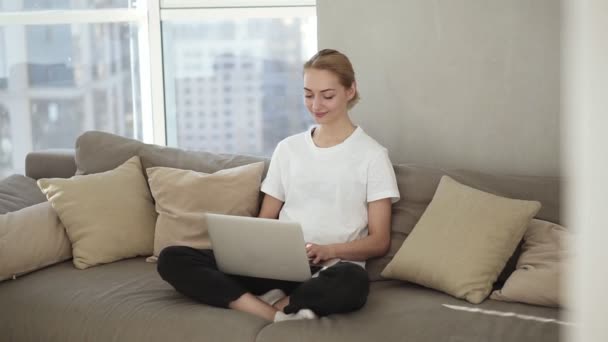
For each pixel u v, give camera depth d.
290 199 2.50
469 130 2.82
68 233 2.54
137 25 3.58
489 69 2.77
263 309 2.11
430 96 2.85
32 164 3.04
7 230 2.39
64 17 3.63
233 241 2.17
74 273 2.42
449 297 2.12
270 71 3.52
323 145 2.49
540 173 2.75
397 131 2.92
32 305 2.24
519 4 2.70
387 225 2.40
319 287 2.03
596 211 0.50
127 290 2.26
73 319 2.16
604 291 0.51
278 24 3.47
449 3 2.78
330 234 2.39
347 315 2.01
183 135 3.65
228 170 2.68
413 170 2.51
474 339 1.82
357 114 2.97
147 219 2.66
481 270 2.10
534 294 2.02
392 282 2.33
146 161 2.79
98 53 3.64
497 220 2.16
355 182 2.42
